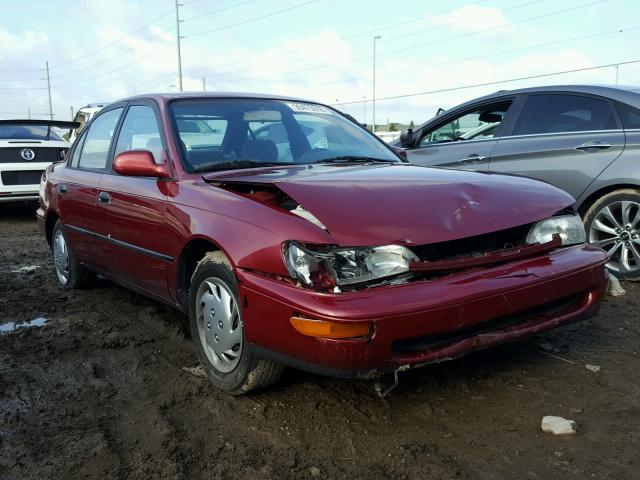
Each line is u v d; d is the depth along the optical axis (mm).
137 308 4688
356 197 2791
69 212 4770
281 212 2766
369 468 2438
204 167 3516
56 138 10508
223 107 3992
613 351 3586
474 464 2449
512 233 2959
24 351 3818
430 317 2484
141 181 3760
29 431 2799
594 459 2461
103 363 3613
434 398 3014
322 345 2443
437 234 2650
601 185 4941
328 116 4426
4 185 9391
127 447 2650
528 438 2633
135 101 4289
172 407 3016
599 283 3076
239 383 2973
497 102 5902
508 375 3266
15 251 7312
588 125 5160
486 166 5688
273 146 3852
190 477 2416
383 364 2467
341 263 2525
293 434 2715
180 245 3258
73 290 5270
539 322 2863
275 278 2639
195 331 3270
